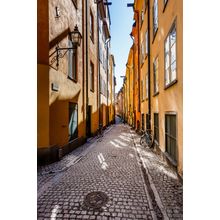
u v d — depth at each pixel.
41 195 4.16
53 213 3.42
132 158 7.74
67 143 8.45
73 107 9.59
